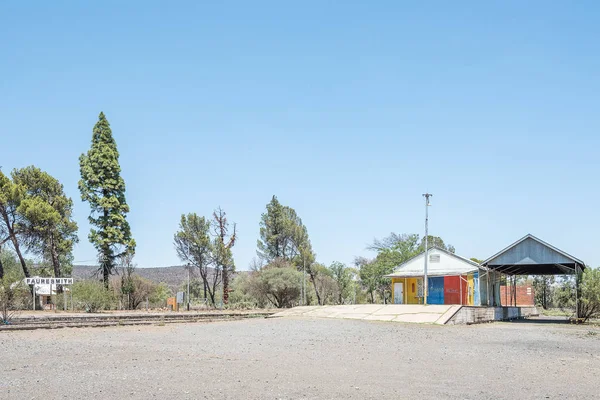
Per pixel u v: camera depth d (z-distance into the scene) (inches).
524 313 2108.8
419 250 2910.9
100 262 2295.8
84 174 2345.0
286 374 530.3
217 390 442.6
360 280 3321.9
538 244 1683.1
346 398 420.5
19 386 456.1
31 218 2087.8
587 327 1375.5
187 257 2780.5
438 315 1347.2
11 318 1318.9
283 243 3287.4
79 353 682.2
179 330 1090.7
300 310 1697.8
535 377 530.3
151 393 428.8
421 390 455.2
